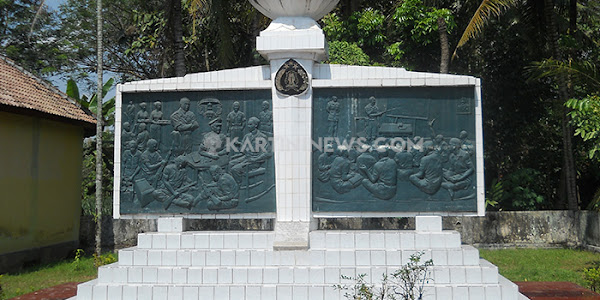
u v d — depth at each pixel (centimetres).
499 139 2106
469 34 1588
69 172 1847
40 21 2664
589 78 1344
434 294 855
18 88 1662
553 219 1791
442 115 951
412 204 948
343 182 955
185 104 983
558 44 1783
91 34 2845
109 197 2456
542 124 2164
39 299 1060
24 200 1599
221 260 916
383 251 900
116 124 994
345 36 1989
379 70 969
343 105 964
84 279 1372
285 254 909
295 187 954
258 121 970
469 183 941
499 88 2070
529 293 1052
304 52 959
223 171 972
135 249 942
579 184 2139
